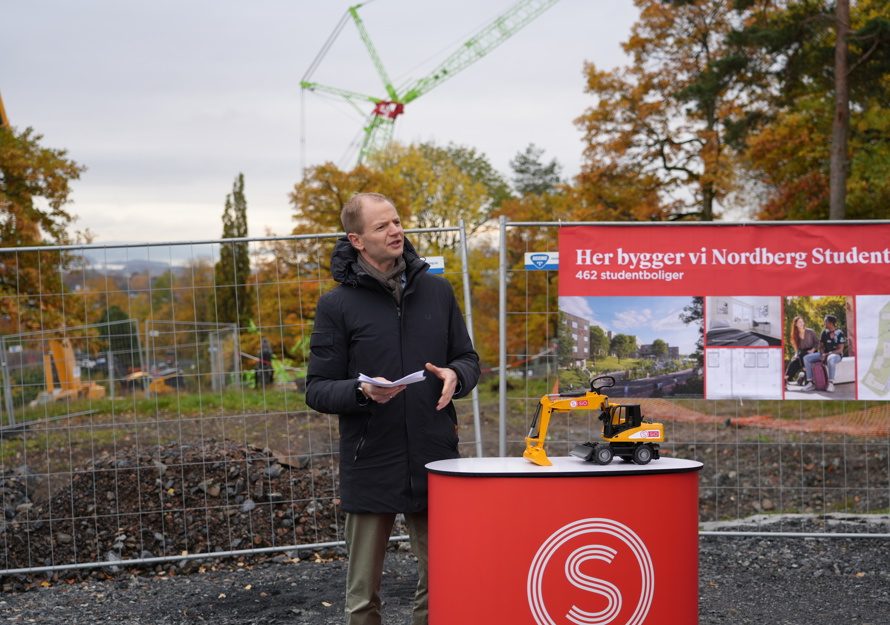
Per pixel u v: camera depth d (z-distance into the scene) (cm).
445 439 322
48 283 1895
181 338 1092
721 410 1020
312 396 311
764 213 2420
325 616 461
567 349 572
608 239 569
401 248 316
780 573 532
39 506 645
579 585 270
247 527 622
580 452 304
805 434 905
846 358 566
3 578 557
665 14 2534
